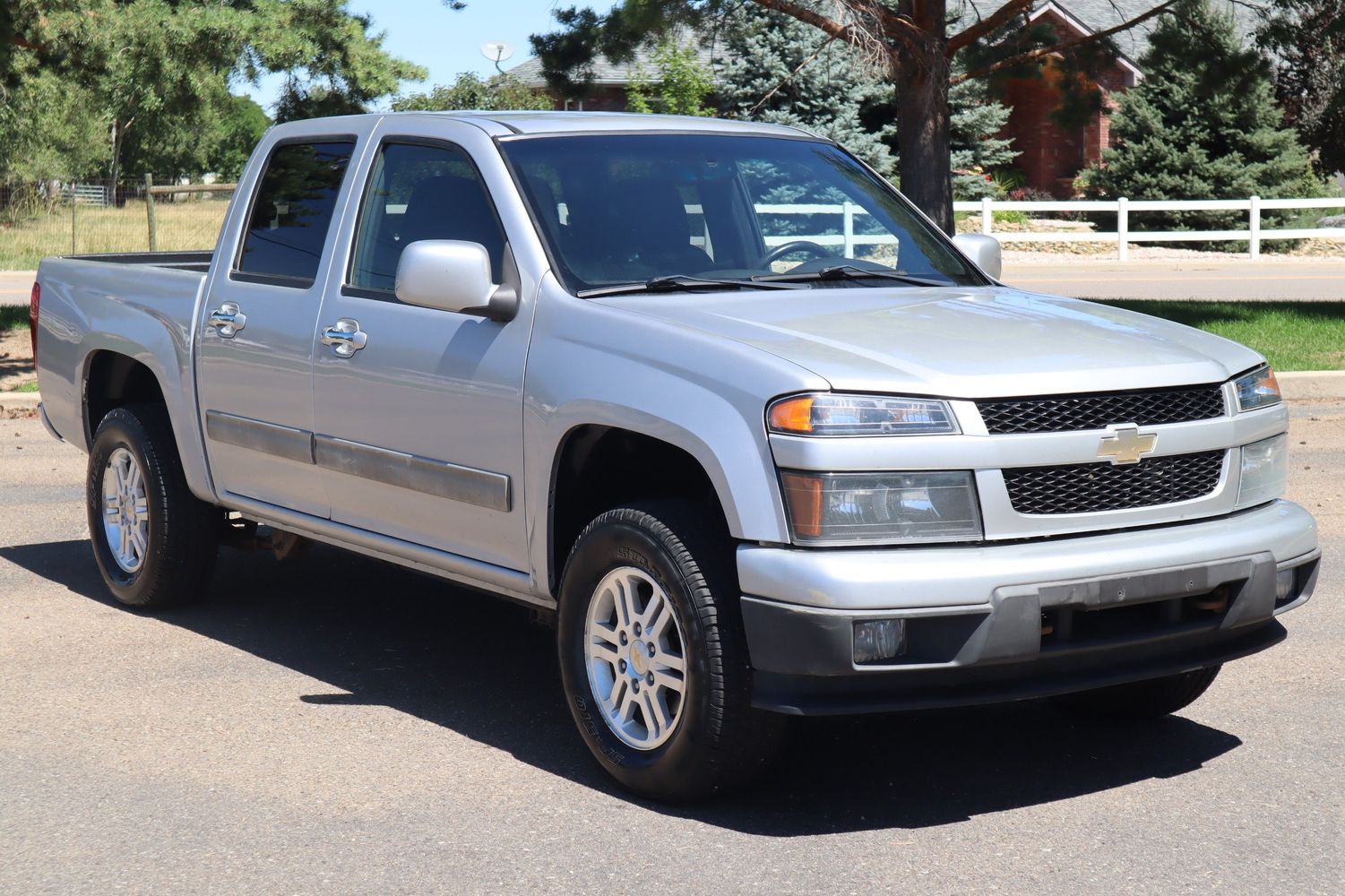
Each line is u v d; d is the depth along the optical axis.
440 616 6.77
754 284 5.14
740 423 4.23
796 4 15.01
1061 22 29.38
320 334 5.66
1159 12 17.55
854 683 4.13
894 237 5.79
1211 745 5.08
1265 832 4.30
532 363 4.84
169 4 18.09
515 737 5.16
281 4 18.72
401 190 5.61
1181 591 4.37
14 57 17.56
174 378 6.40
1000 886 3.94
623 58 18.16
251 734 5.16
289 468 5.90
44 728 5.20
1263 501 4.82
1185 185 30.88
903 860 4.12
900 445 4.14
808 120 30.14
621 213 5.27
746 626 4.18
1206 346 4.85
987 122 32.75
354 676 5.84
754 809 4.51
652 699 4.51
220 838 4.26
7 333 17.22
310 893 3.90
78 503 9.20
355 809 4.48
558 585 4.93
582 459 4.82
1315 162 34.25
